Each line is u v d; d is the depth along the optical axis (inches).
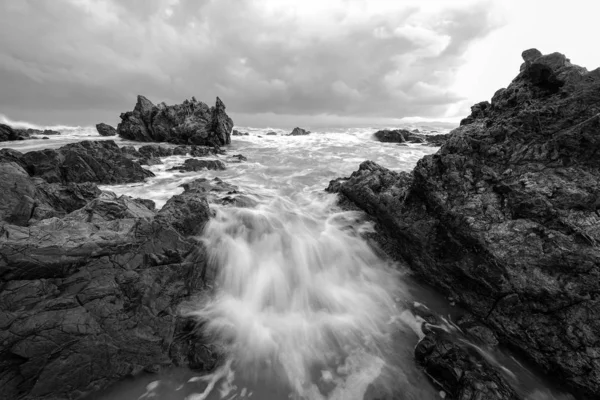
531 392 261.4
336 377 262.2
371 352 287.6
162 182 727.7
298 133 2027.6
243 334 295.7
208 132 1414.9
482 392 228.8
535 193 304.3
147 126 1521.9
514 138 344.2
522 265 294.0
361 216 499.2
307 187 700.0
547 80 349.4
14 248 240.8
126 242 292.7
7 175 320.5
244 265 366.0
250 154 1175.0
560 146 310.7
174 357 268.4
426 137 1581.0
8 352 218.8
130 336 259.8
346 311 337.1
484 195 341.1
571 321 266.5
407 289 379.6
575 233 276.2
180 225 357.7
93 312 252.2
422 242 387.5
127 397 241.1
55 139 1386.6
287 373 264.2
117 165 716.0
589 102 304.8
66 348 235.3
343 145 1428.4
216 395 245.1
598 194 279.3
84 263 265.6
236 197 522.0
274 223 447.8
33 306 234.1
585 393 256.4
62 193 419.5
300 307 337.7
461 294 349.1
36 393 224.2
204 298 322.0
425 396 247.6
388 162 1000.9
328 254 412.5
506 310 304.3
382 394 247.6
